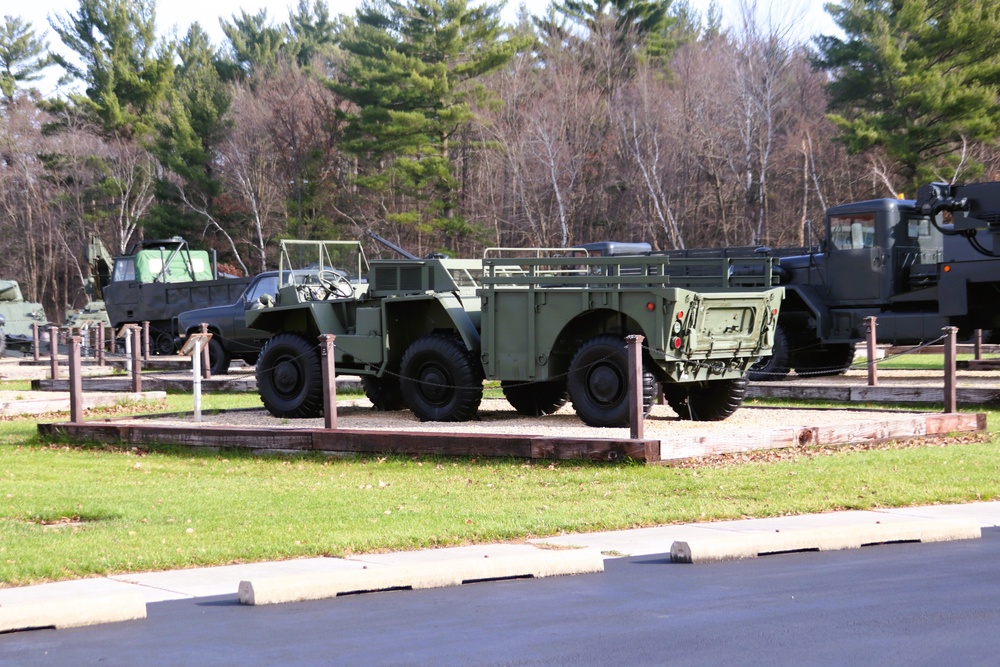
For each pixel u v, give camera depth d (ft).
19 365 128.06
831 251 88.43
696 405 61.26
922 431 57.31
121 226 263.08
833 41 183.32
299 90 271.49
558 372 57.67
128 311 137.90
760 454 51.21
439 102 214.69
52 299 285.64
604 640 25.07
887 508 40.75
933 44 176.35
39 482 48.42
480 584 30.73
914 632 25.48
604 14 257.14
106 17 282.77
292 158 256.93
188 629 26.37
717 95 212.84
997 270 78.54
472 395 59.98
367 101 216.33
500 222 223.10
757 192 207.72
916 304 86.58
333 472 49.88
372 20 219.00
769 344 59.26
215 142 263.49
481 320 59.00
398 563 32.32
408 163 211.00
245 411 71.46
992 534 36.78
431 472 48.75
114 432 59.62
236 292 129.70
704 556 33.04
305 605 28.53
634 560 33.32
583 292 55.72
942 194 79.46
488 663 23.56
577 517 38.40
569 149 221.05
